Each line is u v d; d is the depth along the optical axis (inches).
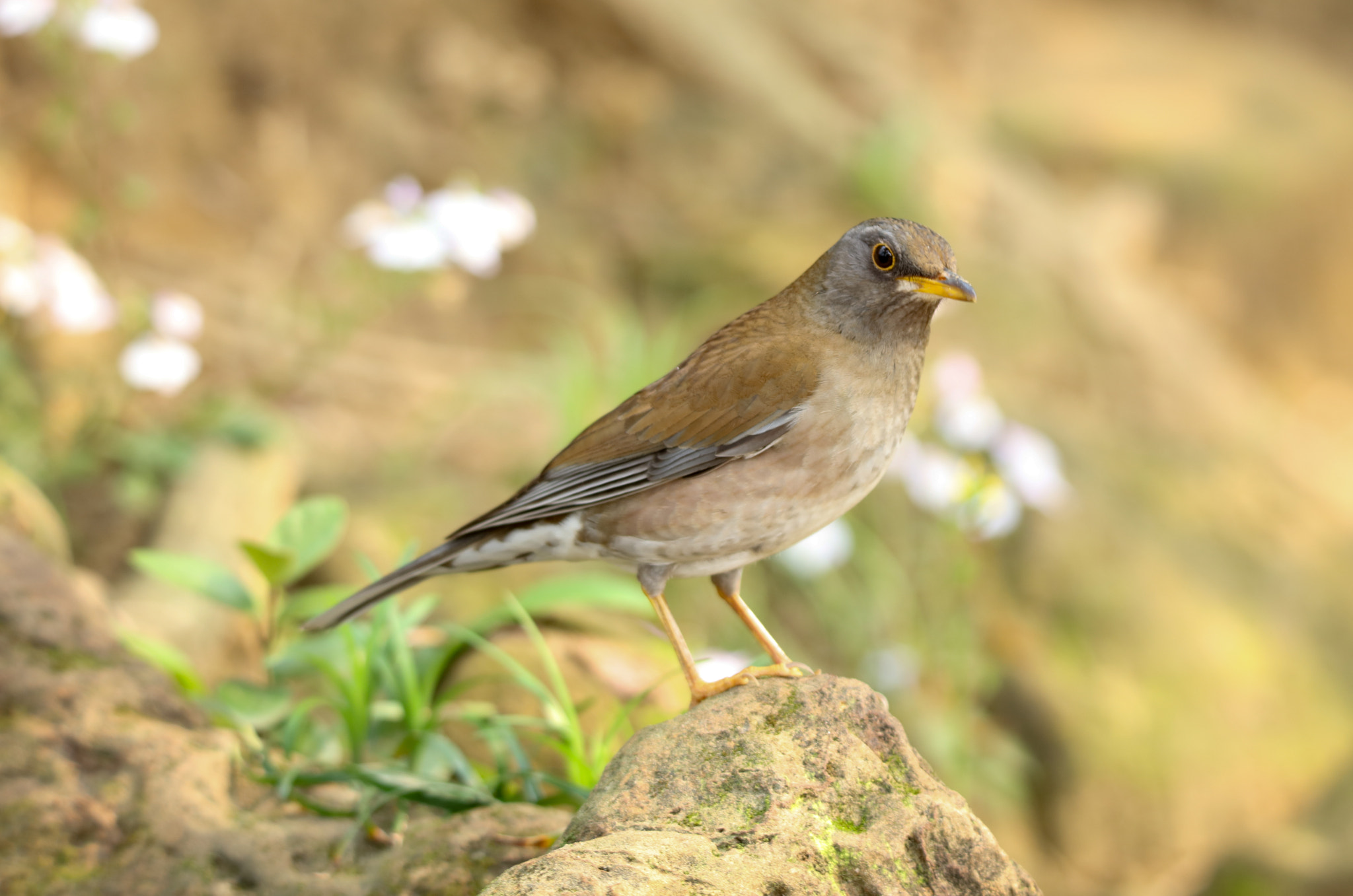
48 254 410.3
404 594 409.7
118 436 463.5
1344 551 618.5
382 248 418.3
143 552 316.2
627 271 660.1
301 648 312.3
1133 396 699.4
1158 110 1003.9
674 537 259.8
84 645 267.9
